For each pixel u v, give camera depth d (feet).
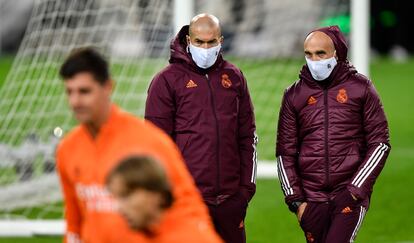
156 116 58.03
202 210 38.63
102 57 40.06
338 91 59.26
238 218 59.16
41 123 101.35
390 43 271.90
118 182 33.94
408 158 127.44
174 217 36.70
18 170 97.45
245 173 59.36
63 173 41.83
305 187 60.23
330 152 59.26
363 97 59.11
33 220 88.53
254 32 206.28
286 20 205.46
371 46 271.69
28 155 97.14
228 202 58.65
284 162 60.70
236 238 59.67
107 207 39.63
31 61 96.73
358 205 58.85
